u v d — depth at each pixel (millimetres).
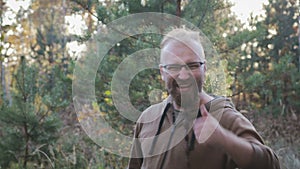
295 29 10141
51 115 5234
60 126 5301
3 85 10148
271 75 7398
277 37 9836
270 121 7148
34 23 17047
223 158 1618
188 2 4969
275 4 10297
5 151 5070
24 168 4922
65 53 11578
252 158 1513
